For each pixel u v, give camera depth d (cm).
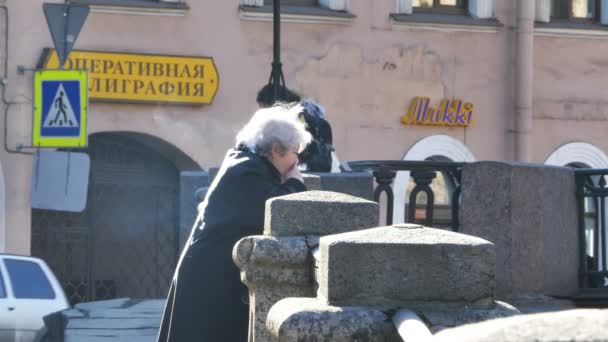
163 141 2930
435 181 3067
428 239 530
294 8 3034
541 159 3272
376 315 511
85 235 2958
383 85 3116
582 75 3303
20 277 2173
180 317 727
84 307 1722
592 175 1238
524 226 1180
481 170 1198
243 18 2994
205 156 2964
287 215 669
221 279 725
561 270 1221
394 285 524
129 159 2991
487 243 526
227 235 728
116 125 2903
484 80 3209
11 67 2836
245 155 746
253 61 2998
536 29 3253
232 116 2986
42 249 2925
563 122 3291
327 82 3067
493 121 3212
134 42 2914
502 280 1179
